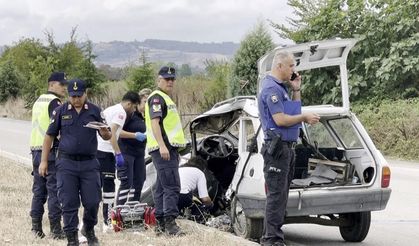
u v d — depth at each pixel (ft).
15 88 150.30
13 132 90.74
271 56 24.84
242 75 72.69
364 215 26.68
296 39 76.28
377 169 25.59
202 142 30.66
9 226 27.04
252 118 26.08
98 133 23.40
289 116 21.40
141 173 29.60
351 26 71.92
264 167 22.08
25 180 40.68
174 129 25.41
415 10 69.15
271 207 22.09
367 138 26.13
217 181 29.76
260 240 23.89
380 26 69.51
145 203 29.14
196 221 28.60
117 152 27.73
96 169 22.93
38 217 25.96
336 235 29.32
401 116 61.46
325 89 70.03
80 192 22.82
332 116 26.63
